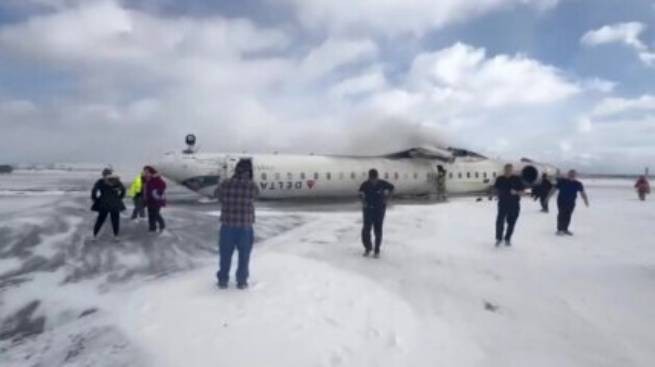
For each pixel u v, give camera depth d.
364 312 8.17
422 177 33.41
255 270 10.34
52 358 6.98
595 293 10.32
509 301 9.78
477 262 12.65
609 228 18.47
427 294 9.91
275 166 30.27
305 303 8.24
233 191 8.73
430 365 6.64
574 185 16.59
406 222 19.84
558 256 13.45
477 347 7.57
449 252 13.75
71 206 21.62
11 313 9.11
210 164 29.73
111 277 11.15
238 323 7.22
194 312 7.69
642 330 8.52
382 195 12.77
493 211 24.48
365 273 11.15
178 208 25.56
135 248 13.76
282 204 29.36
